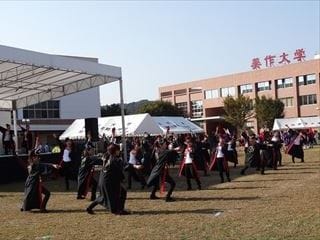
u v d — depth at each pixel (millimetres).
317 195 12367
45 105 67250
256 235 8016
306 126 48219
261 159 19500
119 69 26281
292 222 8938
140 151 18656
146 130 30438
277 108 73938
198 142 20484
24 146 27406
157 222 9648
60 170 17312
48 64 22000
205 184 16766
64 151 17500
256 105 75562
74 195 15242
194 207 11391
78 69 23781
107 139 28453
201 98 92938
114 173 10781
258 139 20812
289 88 78438
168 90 99625
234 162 24328
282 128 48656
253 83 83688
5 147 24500
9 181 21219
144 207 11742
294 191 13414
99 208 11828
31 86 29094
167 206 11758
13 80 26625
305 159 27484
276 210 10359
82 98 71938
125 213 10781
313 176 17484
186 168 15188
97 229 9227
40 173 11859
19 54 20406
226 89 88438
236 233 8250
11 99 32469
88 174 13789
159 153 13133
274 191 13688
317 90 74688
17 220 10664
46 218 10789
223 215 10062
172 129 36344
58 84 29438
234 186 15586
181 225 9203
